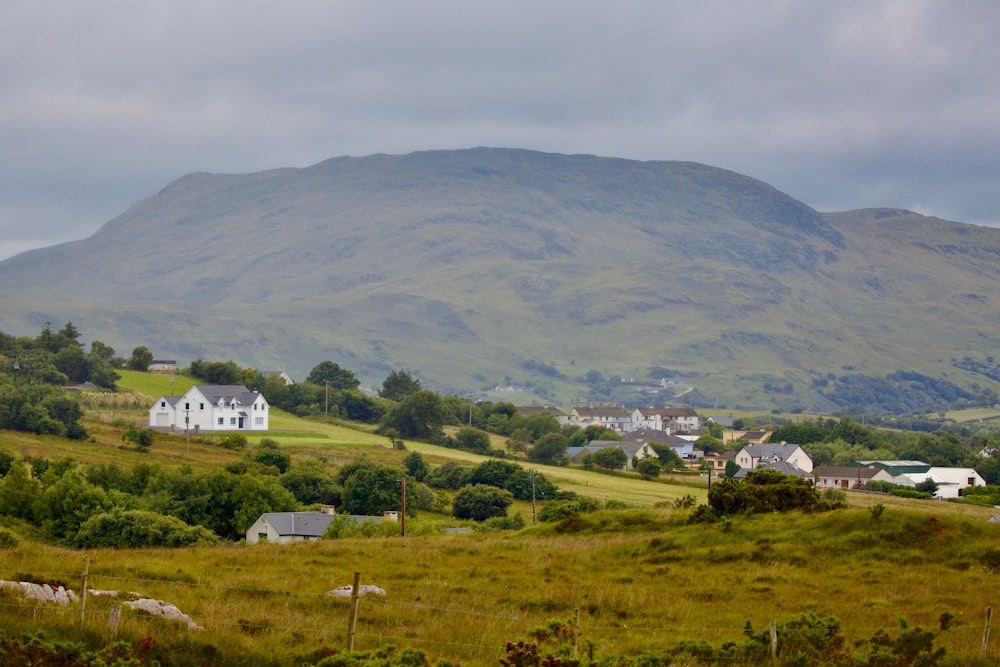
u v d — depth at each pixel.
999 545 50.00
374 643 31.95
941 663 31.09
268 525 98.69
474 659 30.89
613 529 60.84
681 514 61.66
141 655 26.80
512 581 45.78
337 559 50.97
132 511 81.62
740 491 59.88
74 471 94.69
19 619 28.47
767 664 30.59
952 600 42.56
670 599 42.47
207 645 28.00
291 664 28.17
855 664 30.14
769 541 52.78
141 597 33.69
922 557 49.31
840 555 50.22
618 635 35.88
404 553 53.41
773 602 42.25
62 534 86.25
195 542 79.31
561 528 62.41
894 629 36.97
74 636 27.50
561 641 31.17
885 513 54.00
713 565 49.69
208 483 105.25
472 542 58.44
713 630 36.62
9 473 91.69
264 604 37.34
